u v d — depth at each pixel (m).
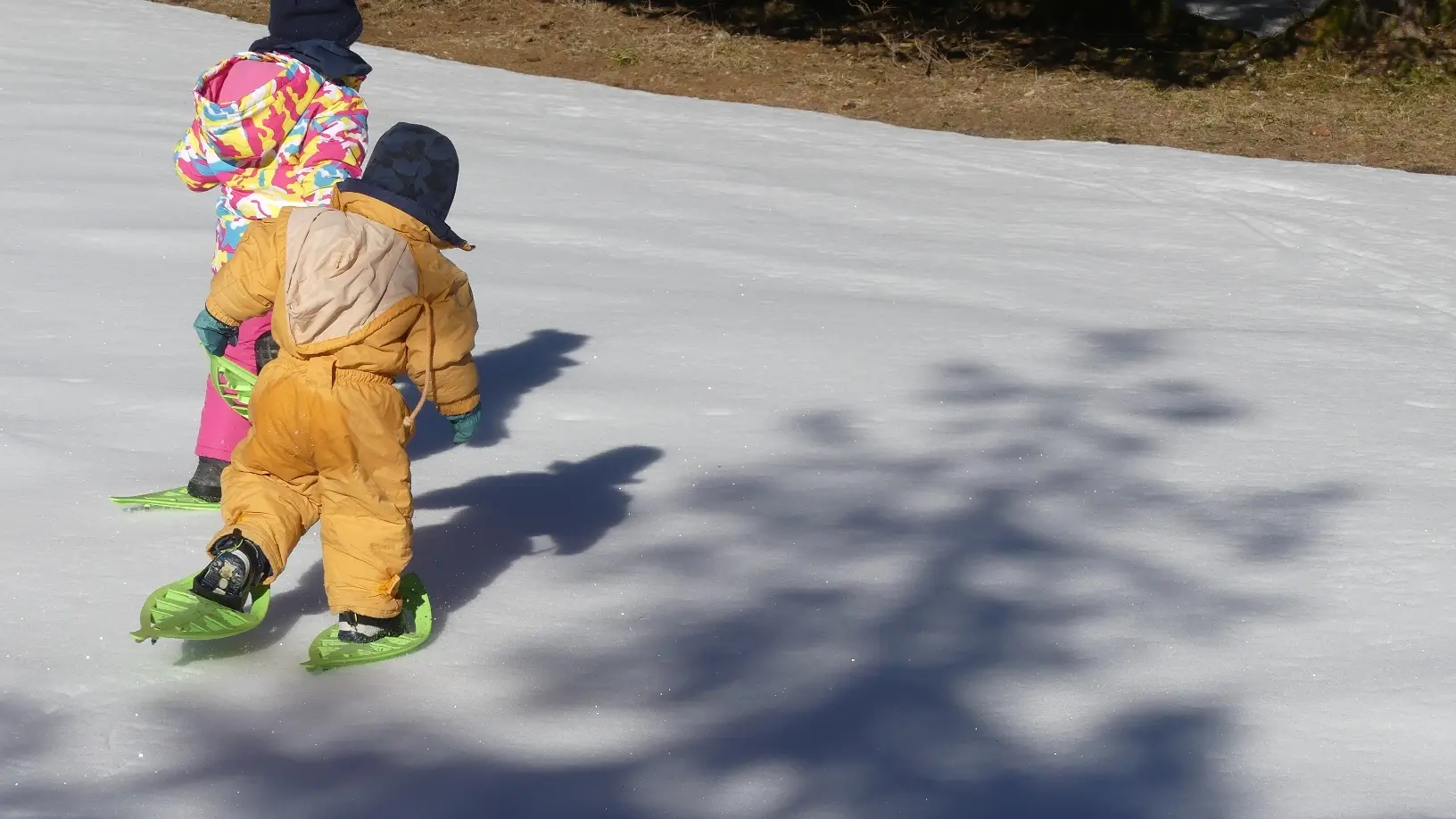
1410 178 11.52
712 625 3.68
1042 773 3.04
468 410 3.71
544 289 6.85
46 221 7.41
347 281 3.37
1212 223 9.37
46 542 3.96
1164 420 5.45
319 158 4.20
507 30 18.42
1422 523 4.49
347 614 3.44
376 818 2.79
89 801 2.80
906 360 6.06
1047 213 9.48
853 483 4.72
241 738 3.07
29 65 12.21
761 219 8.70
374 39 17.44
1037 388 5.77
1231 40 19.47
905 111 15.81
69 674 3.28
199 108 4.13
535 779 2.95
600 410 5.31
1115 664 3.53
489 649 3.51
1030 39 19.64
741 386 5.63
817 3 20.97
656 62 17.39
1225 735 3.20
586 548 4.14
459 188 8.88
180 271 6.73
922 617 3.77
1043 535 4.34
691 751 3.08
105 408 4.99
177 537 4.06
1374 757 3.12
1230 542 4.31
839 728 3.20
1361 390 5.91
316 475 3.47
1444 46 18.27
